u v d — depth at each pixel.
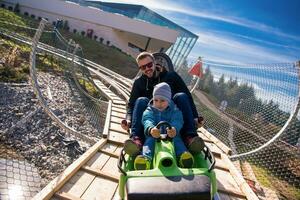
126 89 18.56
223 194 4.77
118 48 42.81
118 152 5.95
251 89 8.79
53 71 20.19
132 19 41.66
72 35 38.25
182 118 3.96
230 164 5.84
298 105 6.96
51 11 41.38
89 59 31.58
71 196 4.18
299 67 6.74
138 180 3.18
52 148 12.43
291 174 9.63
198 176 3.25
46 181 10.72
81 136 9.71
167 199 3.03
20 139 13.00
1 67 17.47
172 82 5.07
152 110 3.94
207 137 7.91
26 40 24.34
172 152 3.44
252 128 8.59
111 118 8.48
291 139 7.42
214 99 10.75
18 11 41.41
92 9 41.47
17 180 10.18
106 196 4.38
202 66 11.64
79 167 4.95
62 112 14.95
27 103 15.12
